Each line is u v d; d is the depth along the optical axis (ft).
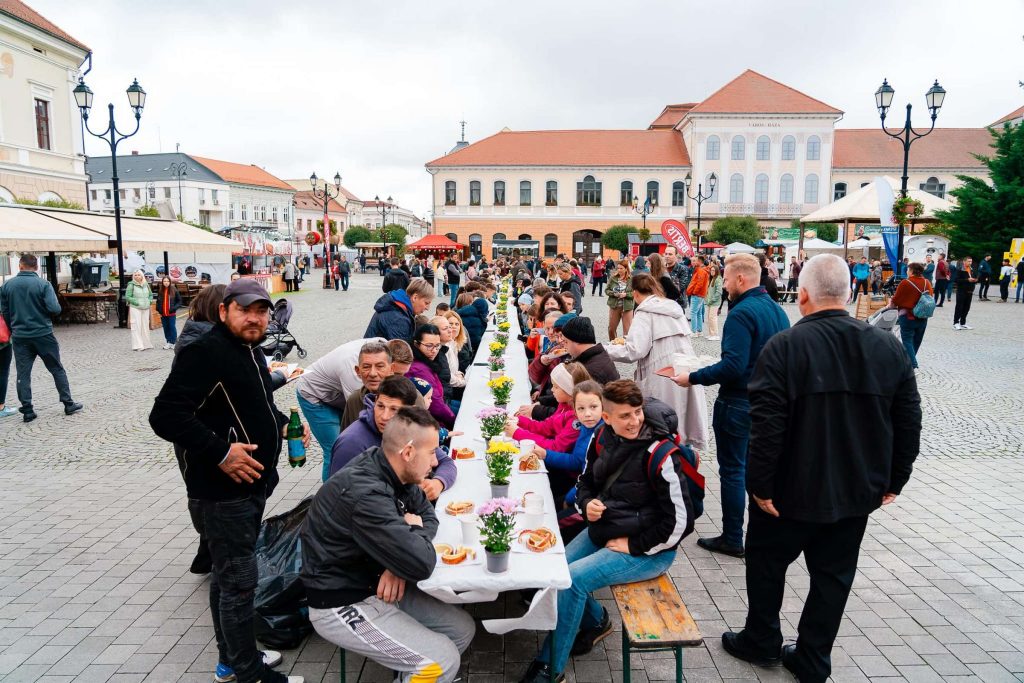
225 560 9.71
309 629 12.06
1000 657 11.30
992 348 43.55
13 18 82.84
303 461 14.52
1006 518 17.07
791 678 10.82
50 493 19.21
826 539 10.03
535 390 23.16
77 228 56.29
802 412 9.46
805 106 176.76
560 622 10.42
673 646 9.23
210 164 279.69
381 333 20.27
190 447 9.04
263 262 128.36
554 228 185.47
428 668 9.26
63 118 94.22
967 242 98.89
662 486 10.39
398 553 8.92
